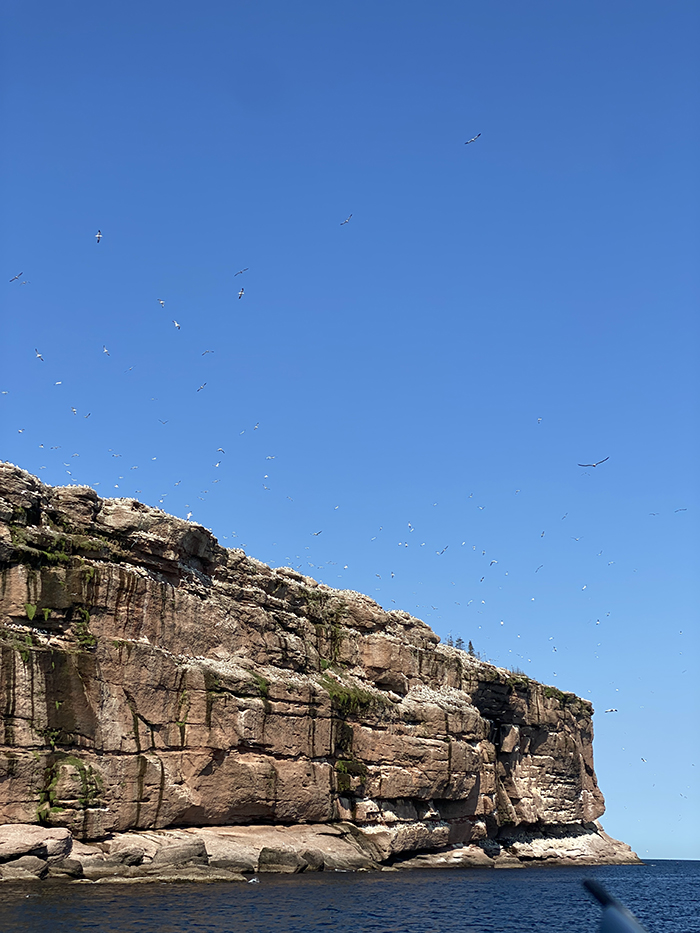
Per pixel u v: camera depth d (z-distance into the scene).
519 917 66.62
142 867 67.44
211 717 78.19
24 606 69.38
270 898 62.84
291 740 85.88
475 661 121.88
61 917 47.72
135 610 76.00
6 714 64.75
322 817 88.19
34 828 63.03
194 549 84.75
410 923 57.72
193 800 75.31
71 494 77.25
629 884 117.00
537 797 134.38
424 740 102.19
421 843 100.81
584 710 156.88
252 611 89.25
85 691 69.69
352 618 105.50
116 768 70.25
